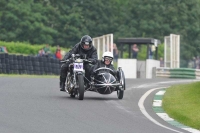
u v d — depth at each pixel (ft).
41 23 433.48
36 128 89.51
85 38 135.54
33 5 448.24
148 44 302.66
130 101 132.67
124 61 301.02
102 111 112.78
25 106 114.32
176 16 477.36
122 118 104.99
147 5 480.64
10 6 425.28
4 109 108.37
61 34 451.94
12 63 244.22
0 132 84.48
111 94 147.13
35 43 427.33
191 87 150.30
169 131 92.84
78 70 130.62
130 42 302.86
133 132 90.12
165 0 488.02
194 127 98.73
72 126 93.04
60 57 305.94
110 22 479.82
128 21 483.92
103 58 137.18
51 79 196.75
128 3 490.49
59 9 467.52
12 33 420.36
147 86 176.86
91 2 476.54
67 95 141.08
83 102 126.00
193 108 115.65
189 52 462.19
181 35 469.57
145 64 301.43
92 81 134.00
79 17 465.47
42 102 122.42
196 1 491.31
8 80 181.16
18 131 85.97
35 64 258.57
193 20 481.46
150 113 114.73
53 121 97.25
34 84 168.96
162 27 472.44
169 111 115.44
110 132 89.10
